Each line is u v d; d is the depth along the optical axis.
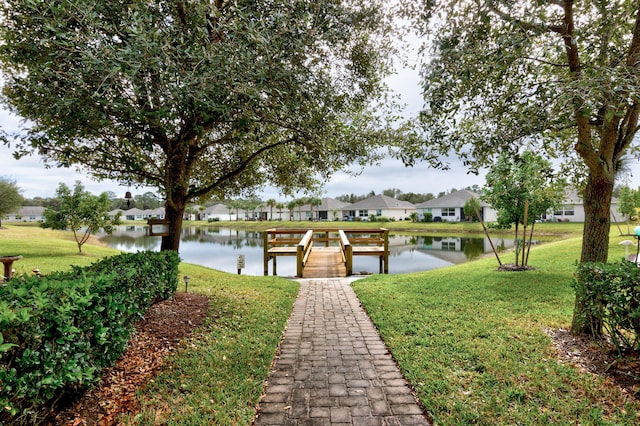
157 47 3.03
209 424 2.39
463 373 3.12
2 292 2.49
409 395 2.85
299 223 50.91
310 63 4.80
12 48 3.92
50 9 3.09
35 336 2.02
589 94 2.40
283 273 13.00
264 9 3.95
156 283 4.43
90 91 3.27
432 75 3.24
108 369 3.03
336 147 5.50
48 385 2.10
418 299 5.89
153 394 2.74
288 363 3.49
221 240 32.34
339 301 6.14
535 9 2.76
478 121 4.02
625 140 3.74
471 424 2.40
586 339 3.70
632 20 3.56
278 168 7.26
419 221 43.16
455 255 17.94
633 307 2.96
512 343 3.76
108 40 3.27
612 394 2.69
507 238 26.61
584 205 3.95
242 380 3.02
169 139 4.80
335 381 3.10
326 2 3.90
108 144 4.56
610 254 9.66
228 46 3.33
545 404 2.61
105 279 2.85
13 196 29.72
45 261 10.48
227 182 6.83
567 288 6.23
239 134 4.44
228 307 5.21
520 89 3.39
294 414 2.58
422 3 3.41
